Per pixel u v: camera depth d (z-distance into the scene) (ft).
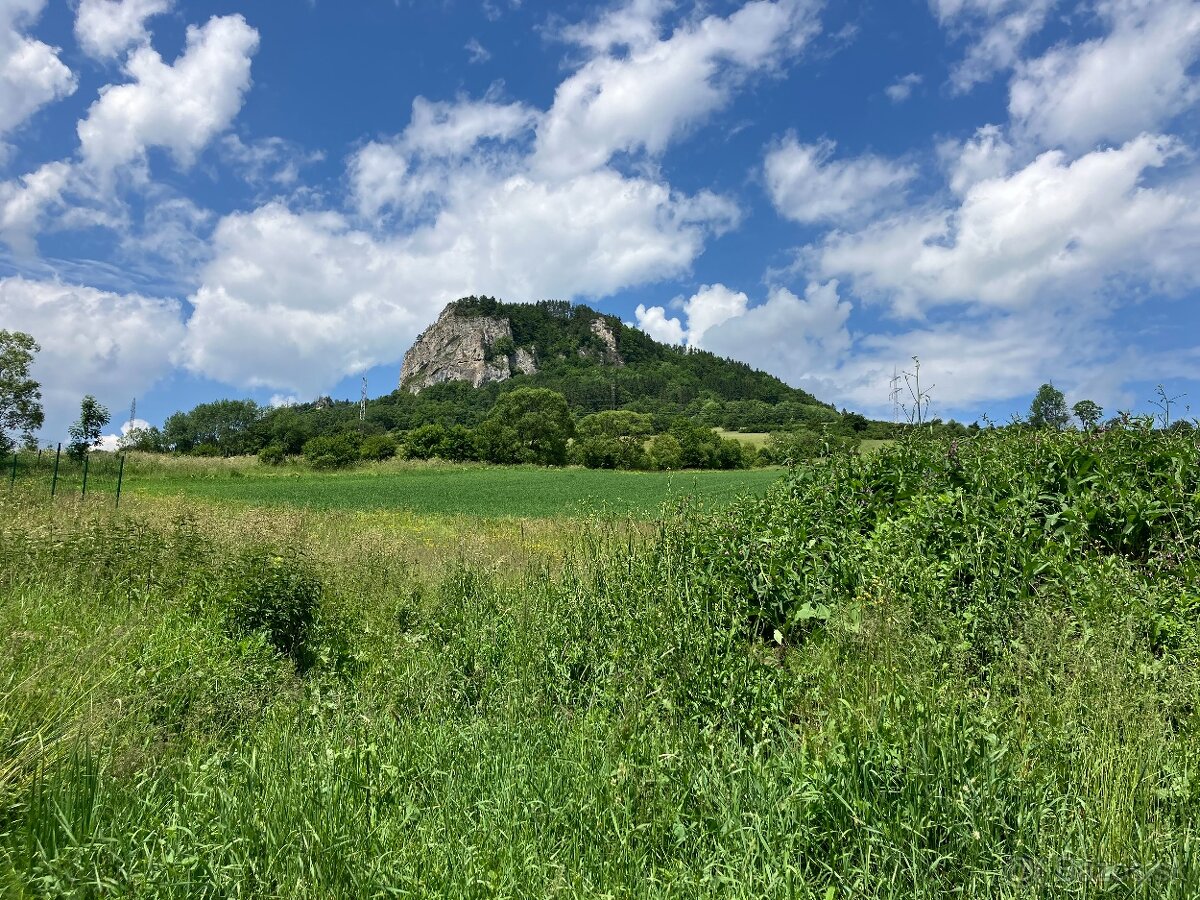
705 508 25.16
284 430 312.09
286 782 11.78
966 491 22.03
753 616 18.85
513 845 10.31
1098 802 10.34
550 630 19.16
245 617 22.95
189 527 34.12
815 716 13.33
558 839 10.85
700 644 15.35
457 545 45.27
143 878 9.18
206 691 17.19
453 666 18.52
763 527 22.20
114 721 14.47
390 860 10.17
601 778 11.84
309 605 24.04
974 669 14.97
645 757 12.29
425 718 16.07
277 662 20.79
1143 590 16.66
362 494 125.80
